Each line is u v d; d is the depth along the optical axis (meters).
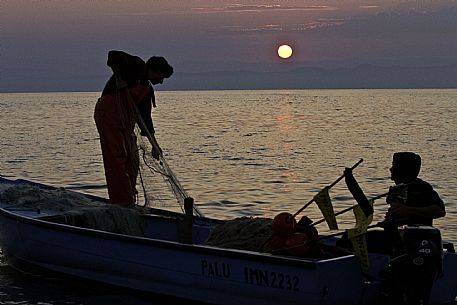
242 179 20.12
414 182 6.88
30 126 51.03
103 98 9.76
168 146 32.81
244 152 29.61
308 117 68.81
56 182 19.52
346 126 51.16
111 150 9.70
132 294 8.23
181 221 8.29
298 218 13.86
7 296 8.28
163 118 68.00
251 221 8.15
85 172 21.89
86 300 8.09
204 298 7.52
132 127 9.80
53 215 9.09
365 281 6.99
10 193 10.03
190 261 7.52
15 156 27.39
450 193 17.19
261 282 6.96
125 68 9.65
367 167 23.50
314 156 27.80
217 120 63.06
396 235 6.85
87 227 9.08
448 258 7.11
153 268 7.89
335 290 6.62
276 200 16.17
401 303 6.58
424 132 43.06
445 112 77.81
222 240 8.02
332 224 7.39
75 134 41.41
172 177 10.22
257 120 62.62
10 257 9.67
